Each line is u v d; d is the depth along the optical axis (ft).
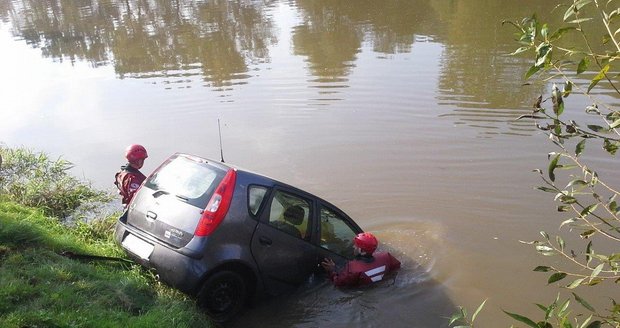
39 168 32.07
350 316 18.80
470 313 19.30
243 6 97.25
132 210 19.02
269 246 18.39
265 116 41.68
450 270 21.98
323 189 29.71
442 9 79.25
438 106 41.96
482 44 58.75
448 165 32.27
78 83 54.39
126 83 53.47
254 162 33.37
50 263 17.49
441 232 25.02
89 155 35.27
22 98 49.73
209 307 17.20
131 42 74.02
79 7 113.80
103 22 92.43
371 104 43.04
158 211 18.07
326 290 20.01
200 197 17.60
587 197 28.12
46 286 15.85
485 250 23.50
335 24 74.90
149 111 44.14
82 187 29.17
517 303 19.90
